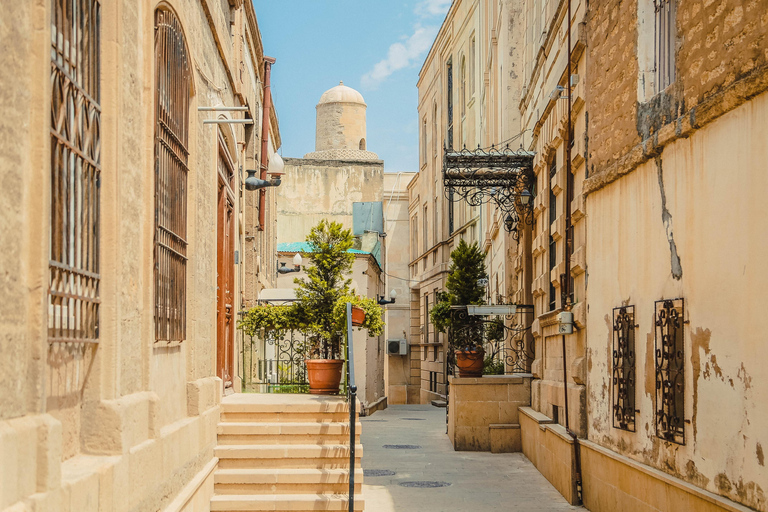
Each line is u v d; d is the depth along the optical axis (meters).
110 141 4.74
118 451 4.71
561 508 9.44
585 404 9.51
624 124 8.16
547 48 12.70
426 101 35.00
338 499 8.19
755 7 5.37
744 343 5.43
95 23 4.59
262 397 10.17
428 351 33.31
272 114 21.88
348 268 12.32
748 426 5.34
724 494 5.69
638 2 7.78
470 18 26.16
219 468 8.61
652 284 7.23
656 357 7.01
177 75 6.86
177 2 6.64
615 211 8.35
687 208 6.43
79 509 3.91
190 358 7.70
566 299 10.38
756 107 5.30
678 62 6.74
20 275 3.44
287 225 35.50
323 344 12.66
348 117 39.41
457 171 15.16
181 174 7.13
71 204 4.16
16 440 3.27
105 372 4.75
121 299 4.94
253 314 12.16
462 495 10.34
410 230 39.47
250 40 14.96
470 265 16.34
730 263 5.66
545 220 13.09
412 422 20.94
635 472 7.52
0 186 3.23
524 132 17.02
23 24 3.45
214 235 9.09
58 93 3.96
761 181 5.22
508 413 14.62
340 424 9.00
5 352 3.28
